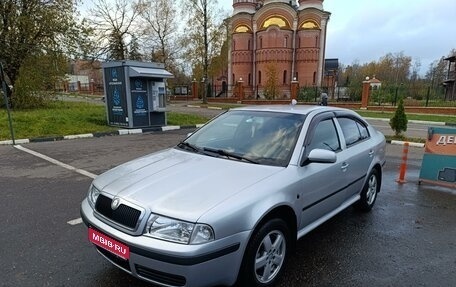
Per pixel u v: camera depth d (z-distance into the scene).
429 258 3.42
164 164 3.14
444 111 22.72
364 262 3.31
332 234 3.95
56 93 17.56
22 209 4.52
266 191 2.66
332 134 3.86
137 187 2.66
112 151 8.65
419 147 10.45
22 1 15.35
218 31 31.70
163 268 2.27
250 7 47.91
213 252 2.27
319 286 2.88
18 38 15.66
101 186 2.85
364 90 26.97
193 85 41.09
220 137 3.73
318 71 46.00
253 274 2.61
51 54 16.33
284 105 4.32
